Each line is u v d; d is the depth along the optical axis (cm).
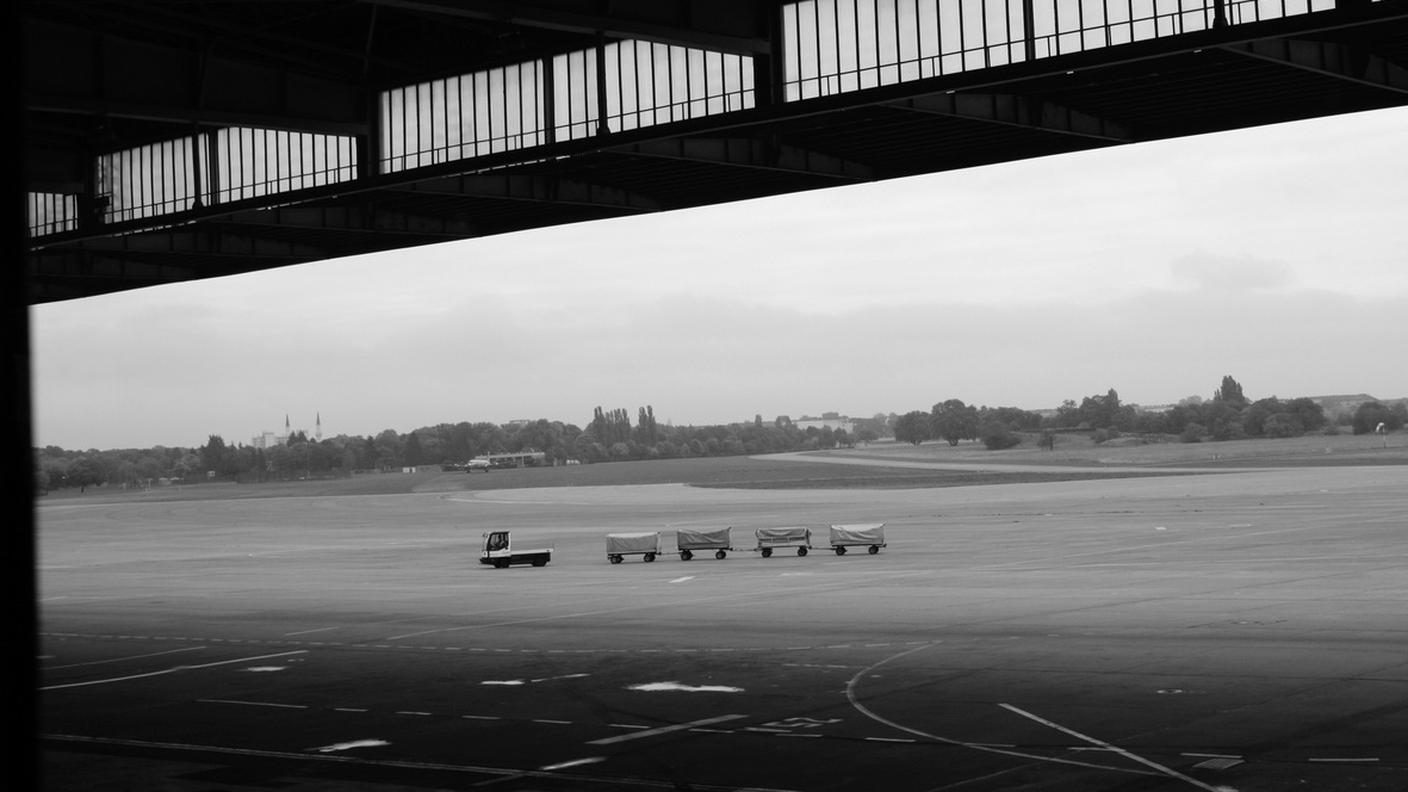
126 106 3891
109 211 5009
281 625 3947
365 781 1745
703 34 3450
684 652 2880
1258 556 4681
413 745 1983
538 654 2981
